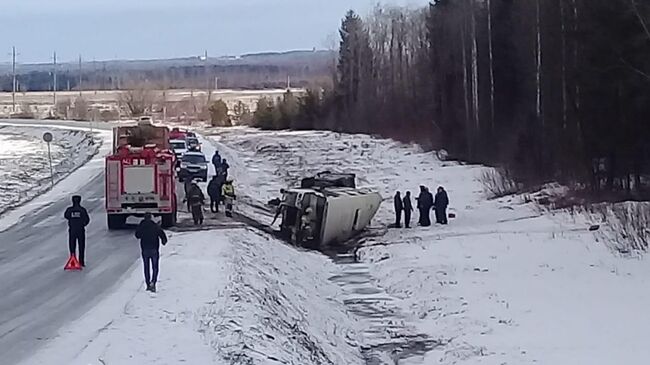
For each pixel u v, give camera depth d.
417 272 29.95
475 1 70.06
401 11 108.44
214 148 76.38
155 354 15.77
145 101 160.50
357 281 30.56
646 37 37.38
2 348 16.72
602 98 42.28
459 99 72.00
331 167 65.88
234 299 20.50
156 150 35.12
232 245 29.06
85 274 24.73
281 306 22.42
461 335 22.12
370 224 42.69
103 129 108.44
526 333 21.58
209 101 164.75
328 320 24.08
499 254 32.19
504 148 60.47
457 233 37.84
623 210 34.22
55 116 154.25
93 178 55.56
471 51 70.06
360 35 106.56
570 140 47.06
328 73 129.75
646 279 26.41
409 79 95.56
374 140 81.50
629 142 42.19
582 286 26.11
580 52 44.66
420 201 41.56
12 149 91.19
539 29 52.16
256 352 16.53
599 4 41.31
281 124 114.94
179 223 36.25
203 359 15.51
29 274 25.03
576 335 21.00
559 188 46.91
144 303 20.02
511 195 48.62
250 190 51.78
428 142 76.06
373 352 21.91
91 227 34.91
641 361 18.59
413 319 24.86
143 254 21.34
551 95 51.34
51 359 15.75
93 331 17.78
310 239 37.09
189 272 23.84
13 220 38.00
